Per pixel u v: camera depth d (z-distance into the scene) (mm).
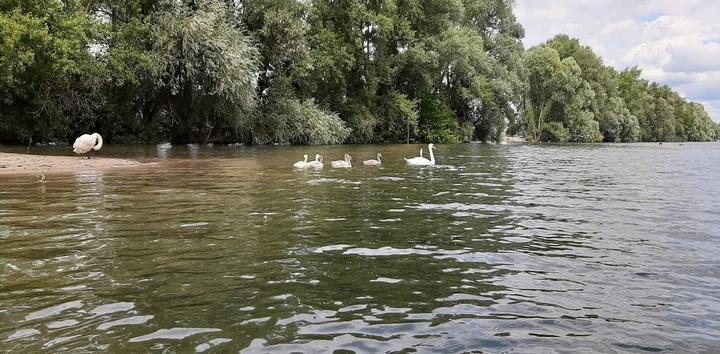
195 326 3562
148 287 4348
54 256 5238
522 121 67875
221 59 27984
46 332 3404
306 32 35688
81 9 25609
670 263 5477
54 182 11594
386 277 4812
